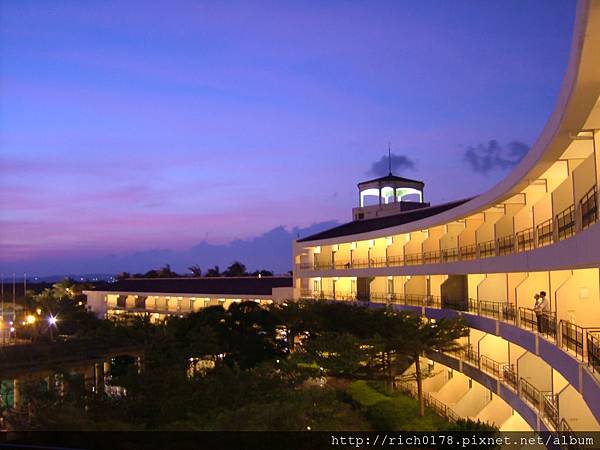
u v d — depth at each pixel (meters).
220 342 37.31
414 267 40.41
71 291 89.94
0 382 24.12
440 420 31.14
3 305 63.84
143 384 19.83
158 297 72.94
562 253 18.39
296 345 40.22
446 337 31.84
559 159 21.31
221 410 18.72
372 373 36.19
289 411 18.00
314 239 57.06
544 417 20.89
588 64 12.33
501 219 29.89
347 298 50.88
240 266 110.00
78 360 30.59
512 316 27.84
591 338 16.94
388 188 60.53
